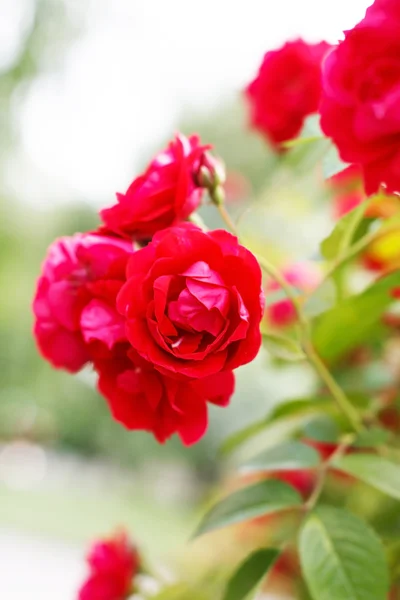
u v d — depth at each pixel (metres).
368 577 0.50
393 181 0.48
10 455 4.69
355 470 0.54
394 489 0.53
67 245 0.51
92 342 0.49
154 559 0.75
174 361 0.46
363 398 0.63
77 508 2.95
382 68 0.47
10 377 3.90
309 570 0.50
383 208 0.58
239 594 0.55
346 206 0.67
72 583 1.96
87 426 4.08
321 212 0.75
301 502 0.55
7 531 2.48
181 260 0.46
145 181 0.50
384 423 0.65
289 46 0.67
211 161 0.53
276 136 0.70
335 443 0.63
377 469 0.54
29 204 3.61
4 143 3.19
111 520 2.64
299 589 0.66
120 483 3.78
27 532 2.48
